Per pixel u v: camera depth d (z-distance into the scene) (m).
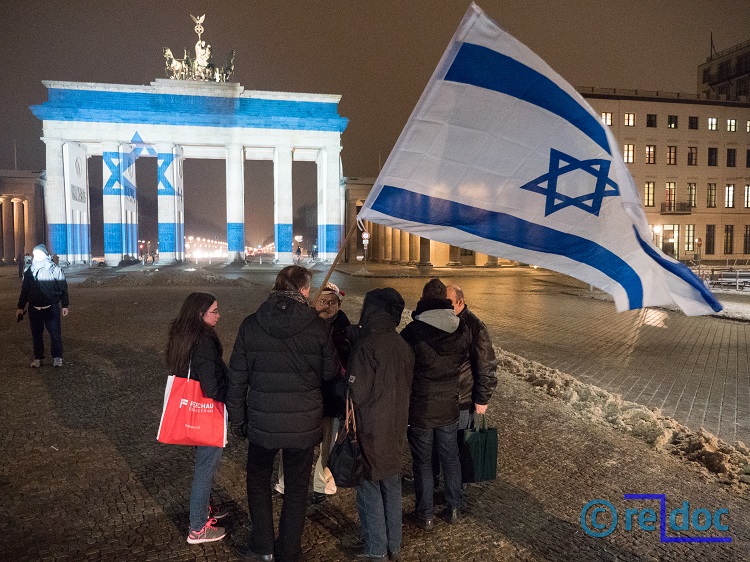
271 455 3.62
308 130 53.94
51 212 49.31
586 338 13.21
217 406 3.74
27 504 4.47
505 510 4.50
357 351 3.49
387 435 3.52
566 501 4.67
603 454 5.72
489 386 4.28
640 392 8.43
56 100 49.41
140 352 10.36
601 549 3.95
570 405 7.36
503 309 18.97
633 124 52.50
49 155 49.25
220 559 3.75
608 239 3.58
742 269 38.69
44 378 8.42
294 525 3.54
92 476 5.02
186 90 51.59
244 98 52.69
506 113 3.46
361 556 3.71
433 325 3.95
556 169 3.51
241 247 53.19
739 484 5.05
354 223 3.85
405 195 3.65
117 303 18.91
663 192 53.50
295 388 3.42
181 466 5.27
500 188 3.58
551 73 3.38
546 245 3.60
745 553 3.93
